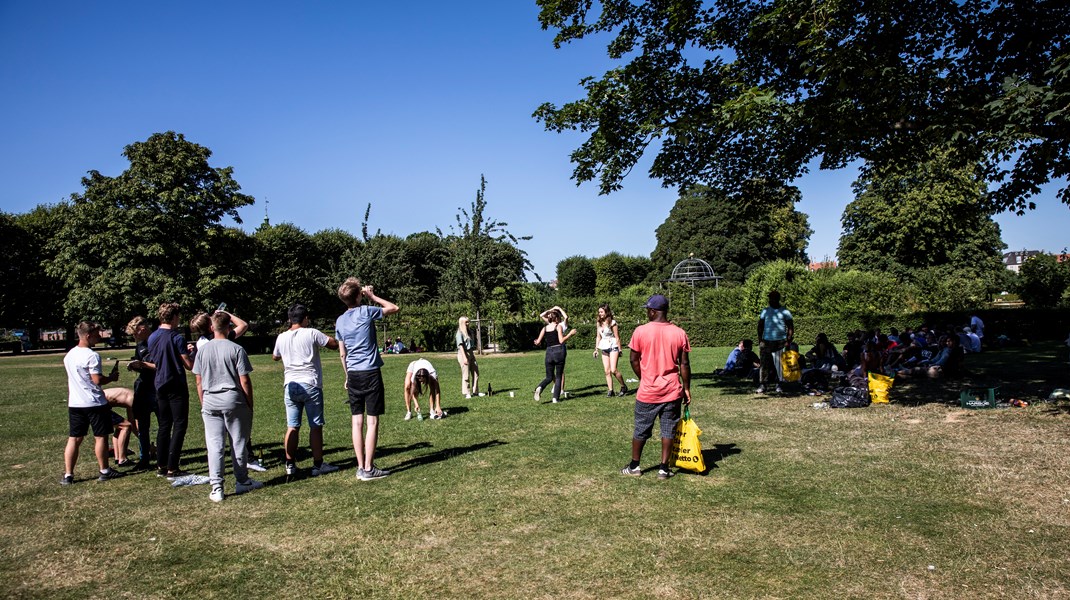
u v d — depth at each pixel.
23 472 7.43
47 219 47.31
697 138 11.56
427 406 11.85
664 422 6.29
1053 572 3.94
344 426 10.09
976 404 9.39
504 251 28.14
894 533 4.66
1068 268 32.62
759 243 60.97
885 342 14.38
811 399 10.96
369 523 5.25
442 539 4.84
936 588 3.80
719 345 30.45
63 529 5.31
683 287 38.50
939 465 6.40
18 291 45.50
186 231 35.53
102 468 7.01
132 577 4.29
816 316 30.22
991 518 4.90
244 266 39.03
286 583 4.15
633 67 11.26
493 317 29.98
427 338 33.34
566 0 11.42
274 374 20.05
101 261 35.22
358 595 3.94
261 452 7.88
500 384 15.16
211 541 4.95
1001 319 25.33
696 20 11.16
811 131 9.68
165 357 7.04
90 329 7.10
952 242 40.59
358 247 32.47
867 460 6.70
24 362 31.59
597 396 12.40
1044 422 8.10
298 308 7.03
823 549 4.40
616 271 70.75
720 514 5.18
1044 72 7.71
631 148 11.57
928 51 9.78
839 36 8.72
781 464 6.66
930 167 10.94
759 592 3.80
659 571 4.13
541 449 7.74
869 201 43.34
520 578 4.10
